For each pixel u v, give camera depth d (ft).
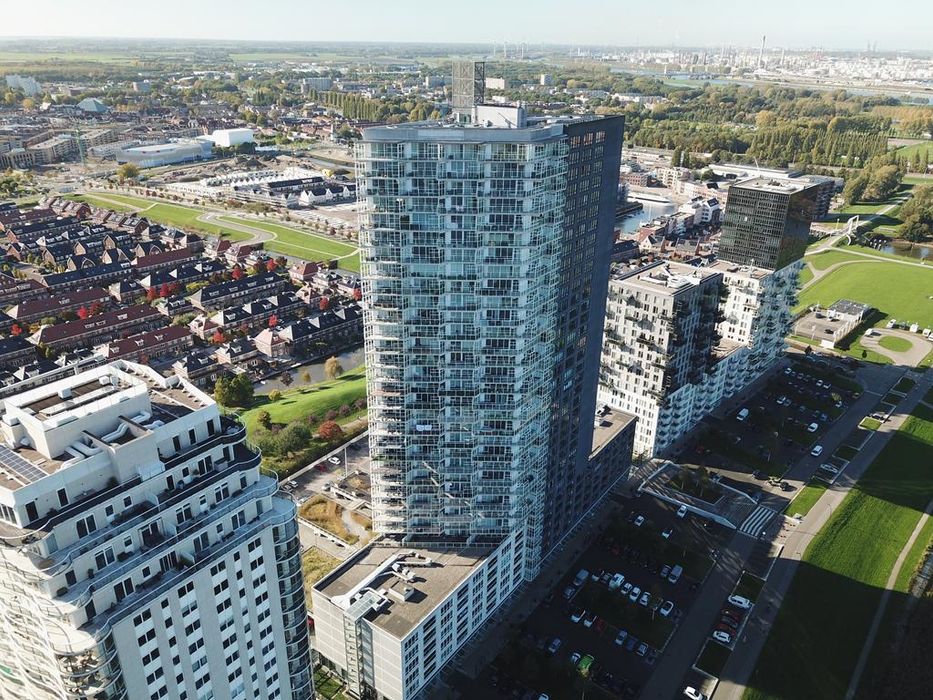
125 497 285.84
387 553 533.96
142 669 296.51
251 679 352.90
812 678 526.98
